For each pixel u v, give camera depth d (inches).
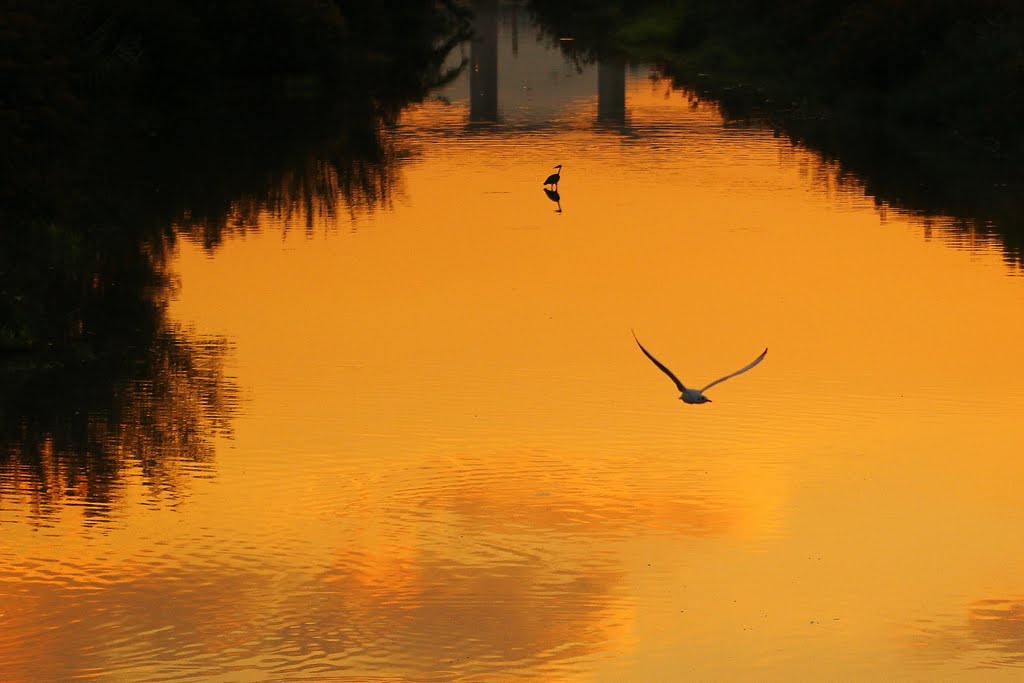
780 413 1159.6
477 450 1079.6
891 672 773.3
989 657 790.5
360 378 1240.2
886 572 888.3
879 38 2800.2
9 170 1562.5
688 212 1920.5
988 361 1286.9
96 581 869.2
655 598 855.7
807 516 967.6
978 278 1574.8
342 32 3314.5
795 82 3154.5
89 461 1045.8
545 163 2308.1
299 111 2866.6
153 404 1165.7
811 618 833.5
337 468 1042.1
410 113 2896.2
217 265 1619.1
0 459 1046.4
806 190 2076.8
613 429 1124.5
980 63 2623.0
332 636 807.1
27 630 810.8
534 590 863.1
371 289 1529.3
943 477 1032.8
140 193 2000.5
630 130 2669.8
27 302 1400.1
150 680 758.5
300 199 1995.6
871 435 1112.8
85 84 2573.8
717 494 1002.7
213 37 3159.5
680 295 1509.6
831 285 1549.0
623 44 4023.1
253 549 914.1
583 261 1652.3
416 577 879.1
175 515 961.5
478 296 1504.7
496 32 4362.7
